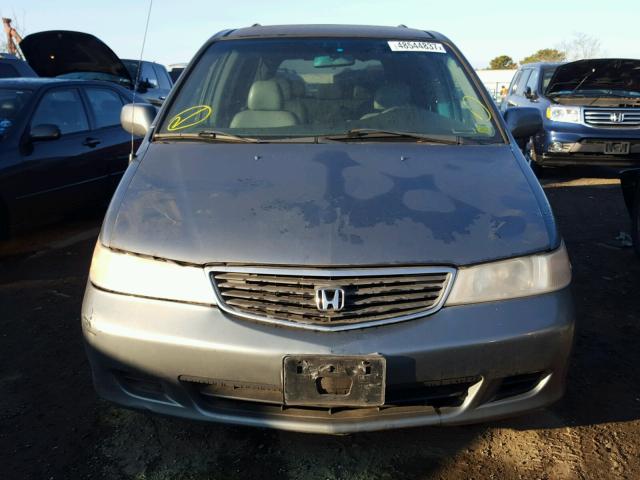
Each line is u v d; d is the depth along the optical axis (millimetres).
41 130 5160
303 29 3654
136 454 2484
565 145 8156
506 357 2137
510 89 11273
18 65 8664
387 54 3443
